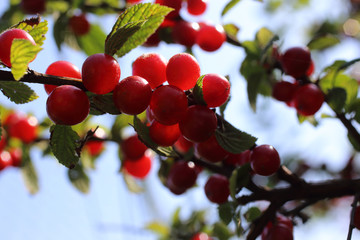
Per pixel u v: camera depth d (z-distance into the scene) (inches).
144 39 11.6
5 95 11.5
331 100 14.5
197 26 15.4
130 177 16.0
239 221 13.4
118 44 11.5
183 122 11.8
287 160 20.1
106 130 16.1
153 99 11.6
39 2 17.7
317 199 14.3
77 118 11.5
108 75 11.4
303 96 14.5
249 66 15.7
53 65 11.8
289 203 20.1
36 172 17.6
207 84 11.8
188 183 14.5
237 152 12.3
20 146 17.2
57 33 17.3
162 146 12.1
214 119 11.9
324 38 15.6
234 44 15.8
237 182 13.3
